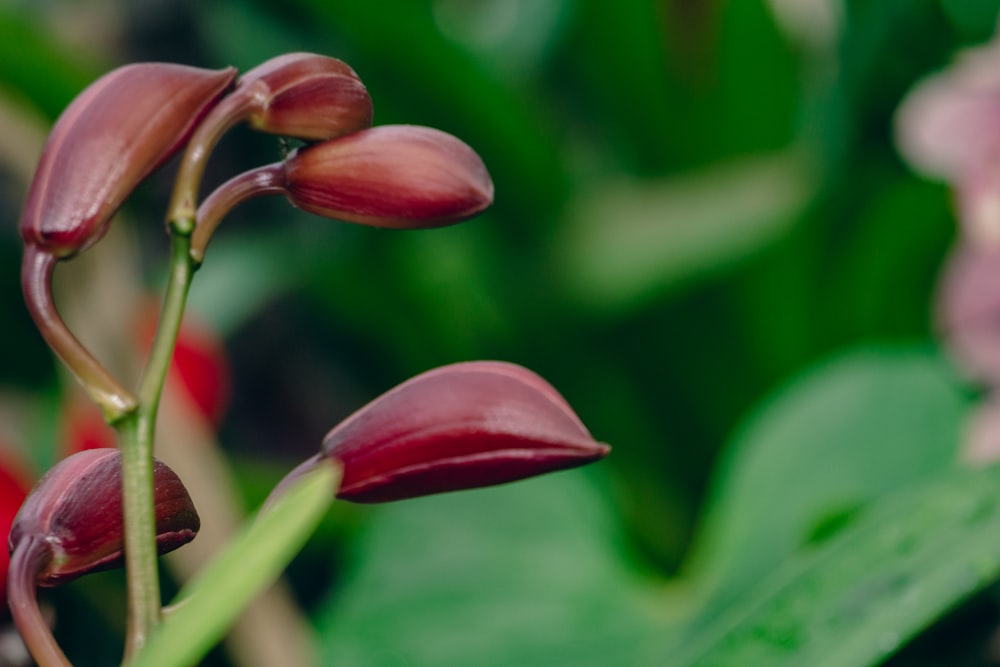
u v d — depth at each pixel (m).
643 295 1.25
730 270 1.25
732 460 1.01
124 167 0.43
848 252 1.27
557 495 0.98
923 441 0.91
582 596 0.88
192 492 0.81
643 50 1.39
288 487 0.44
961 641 0.74
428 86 1.24
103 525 0.43
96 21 1.68
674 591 0.89
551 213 1.30
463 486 0.45
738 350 1.32
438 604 0.89
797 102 1.39
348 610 0.89
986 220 0.94
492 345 1.35
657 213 1.30
